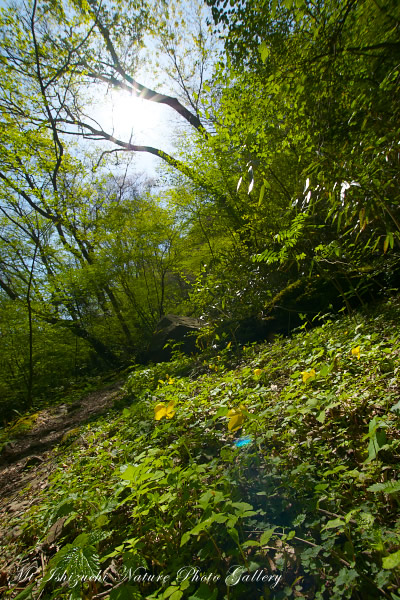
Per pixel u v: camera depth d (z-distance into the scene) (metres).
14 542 2.39
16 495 3.60
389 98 2.69
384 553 1.12
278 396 2.83
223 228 9.45
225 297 6.77
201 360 6.45
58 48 10.86
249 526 1.60
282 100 3.75
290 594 1.21
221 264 8.24
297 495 1.67
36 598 1.65
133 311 14.23
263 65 3.89
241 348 6.30
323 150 3.02
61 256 13.41
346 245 4.18
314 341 3.96
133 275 14.18
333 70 3.14
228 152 7.27
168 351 8.36
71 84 11.67
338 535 1.36
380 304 4.52
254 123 4.85
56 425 7.19
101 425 4.78
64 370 14.70
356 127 2.96
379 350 2.77
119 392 7.70
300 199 4.53
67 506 1.90
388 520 1.34
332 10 2.91
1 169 10.02
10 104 10.63
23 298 12.22
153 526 1.66
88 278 12.22
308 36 3.23
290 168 5.59
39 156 10.95
